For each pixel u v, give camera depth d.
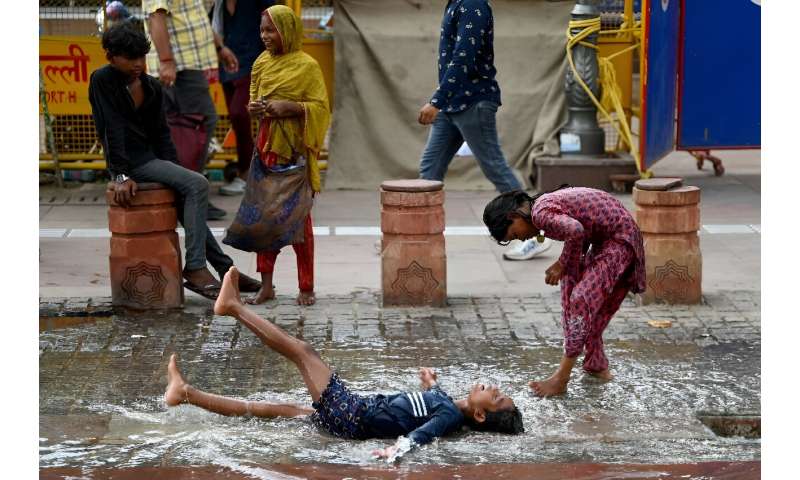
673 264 7.60
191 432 5.42
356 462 5.02
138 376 6.25
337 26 11.54
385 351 6.72
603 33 11.72
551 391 5.94
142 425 5.51
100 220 10.27
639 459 5.06
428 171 8.80
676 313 7.48
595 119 11.37
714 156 12.61
